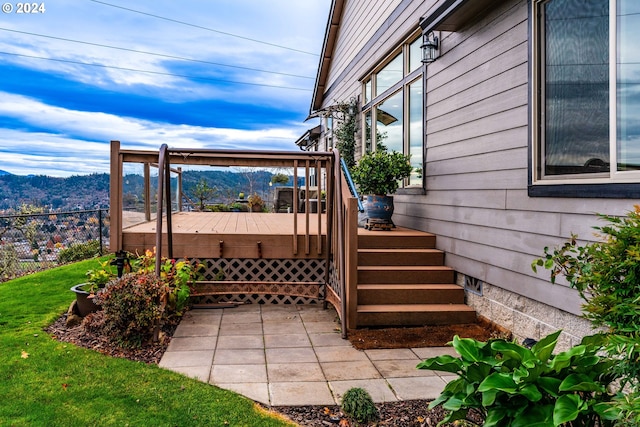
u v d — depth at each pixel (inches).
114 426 95.3
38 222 280.4
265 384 121.0
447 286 191.3
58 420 96.8
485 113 171.9
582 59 124.3
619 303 74.0
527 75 145.8
